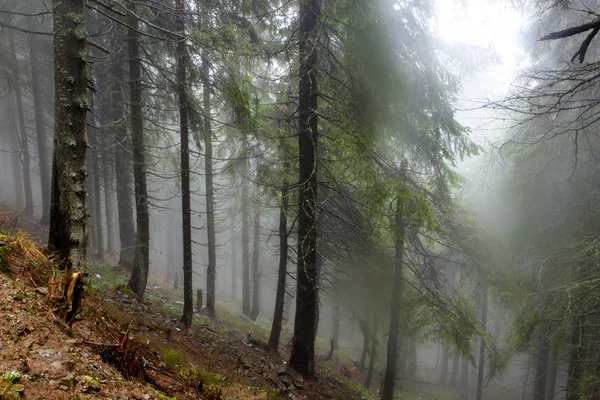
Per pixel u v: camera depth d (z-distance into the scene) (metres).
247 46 6.66
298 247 8.62
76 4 4.81
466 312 9.72
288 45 7.44
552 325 8.65
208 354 7.75
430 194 8.53
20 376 2.47
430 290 9.80
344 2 6.24
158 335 7.32
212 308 13.12
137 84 9.08
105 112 14.41
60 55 4.69
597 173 9.28
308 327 8.63
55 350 2.99
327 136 8.09
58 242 4.68
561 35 3.34
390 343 10.55
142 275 9.51
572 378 9.85
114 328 4.36
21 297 3.42
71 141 4.73
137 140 9.20
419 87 7.15
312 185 8.25
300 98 8.11
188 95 8.91
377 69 6.76
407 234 9.84
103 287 8.76
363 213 9.92
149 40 10.22
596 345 9.58
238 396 5.55
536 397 13.46
